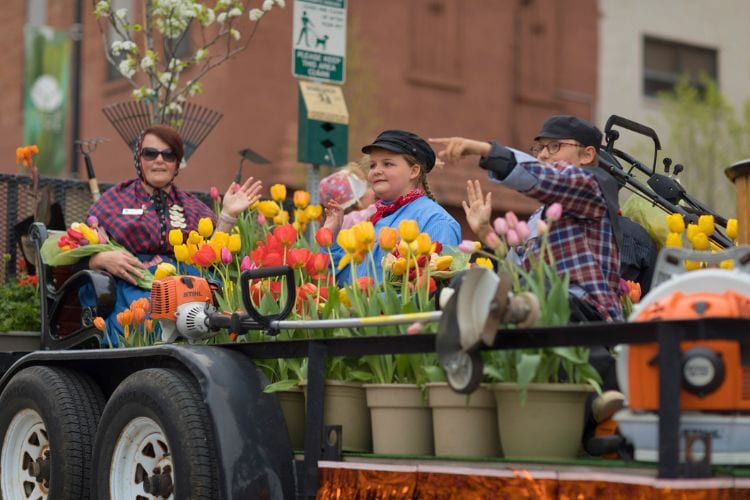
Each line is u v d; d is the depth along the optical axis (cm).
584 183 819
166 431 827
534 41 3791
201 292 934
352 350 782
